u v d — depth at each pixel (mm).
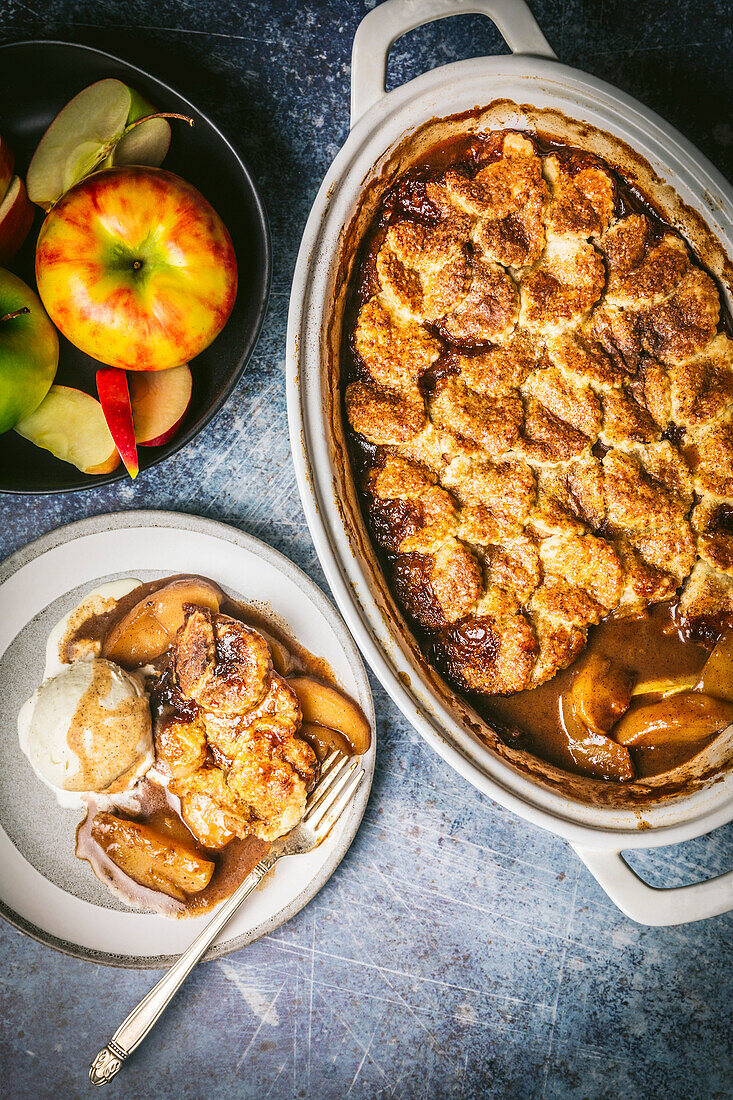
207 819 636
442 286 600
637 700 619
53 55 604
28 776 646
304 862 646
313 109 650
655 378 607
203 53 645
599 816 603
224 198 626
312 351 593
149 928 642
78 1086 656
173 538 648
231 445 660
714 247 616
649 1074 668
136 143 616
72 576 647
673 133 603
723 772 615
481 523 597
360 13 646
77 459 627
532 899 667
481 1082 668
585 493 602
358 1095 666
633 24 653
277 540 664
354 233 606
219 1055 664
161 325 589
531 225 605
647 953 669
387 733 666
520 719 618
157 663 647
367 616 595
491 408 597
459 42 651
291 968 666
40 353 601
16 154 625
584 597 603
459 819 666
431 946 667
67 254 578
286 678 645
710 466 608
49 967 657
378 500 604
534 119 612
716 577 608
